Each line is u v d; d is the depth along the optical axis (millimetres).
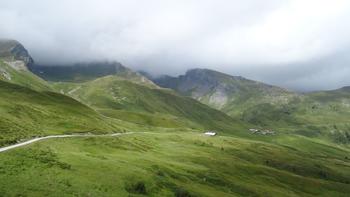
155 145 185000
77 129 159250
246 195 119500
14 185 56812
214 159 175500
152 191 80188
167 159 140875
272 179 171625
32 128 123312
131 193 73250
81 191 63312
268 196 127250
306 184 188000
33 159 74875
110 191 69125
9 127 105500
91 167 81375
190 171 122000
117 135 182375
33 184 59500
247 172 171000
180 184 97250
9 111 142750
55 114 181375
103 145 129875
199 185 106562
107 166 85750
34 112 163375
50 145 98000
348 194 191250
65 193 59906
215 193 101438
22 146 84750
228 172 156875
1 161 67312
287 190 157125
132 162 104500
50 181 63312
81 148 111938
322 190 183875
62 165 76000
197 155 177125
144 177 86125
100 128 184625
